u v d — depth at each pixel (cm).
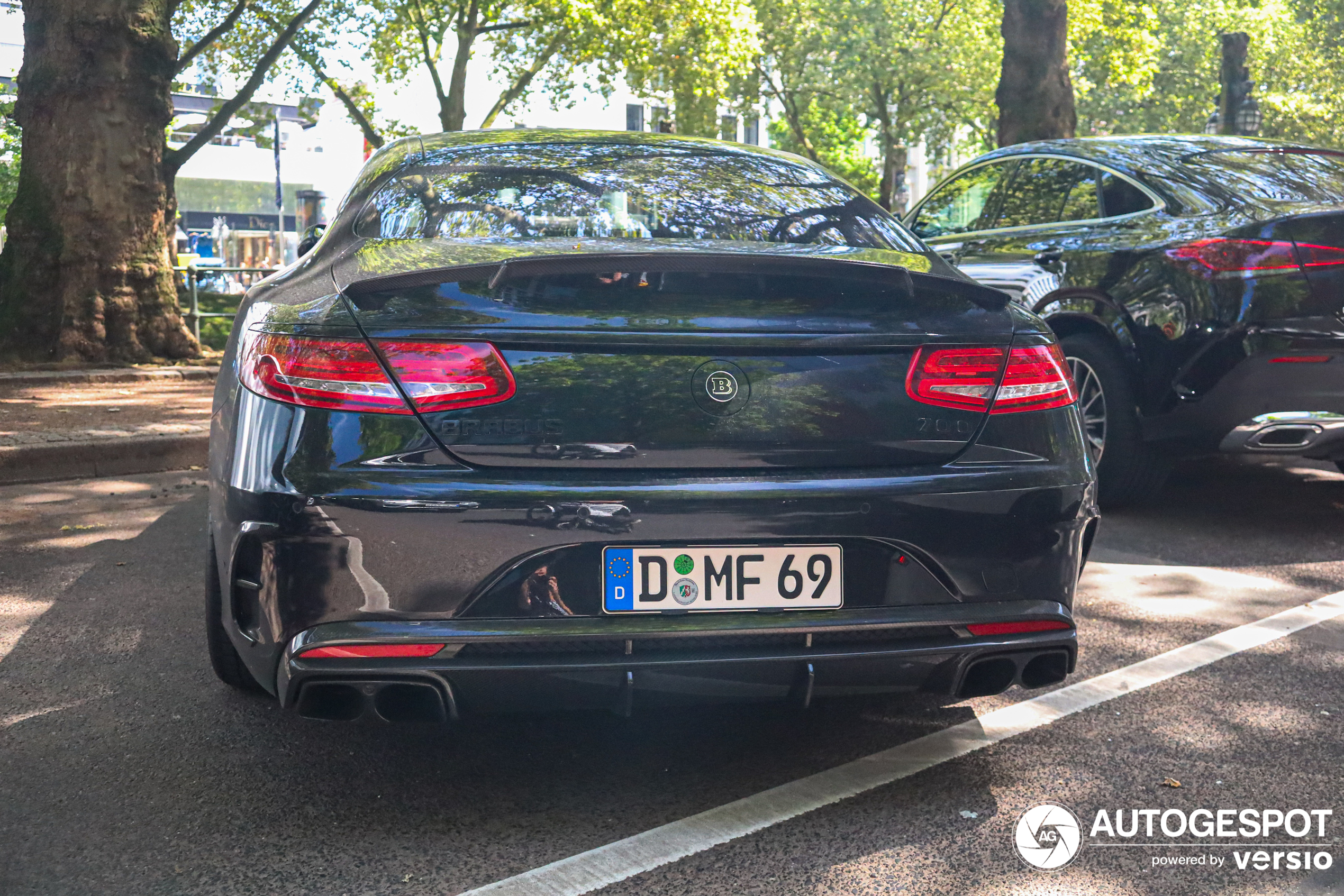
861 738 291
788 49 3319
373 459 228
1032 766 275
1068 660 259
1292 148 583
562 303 237
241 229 5081
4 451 627
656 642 231
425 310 234
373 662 225
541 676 226
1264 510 566
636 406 234
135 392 1006
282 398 234
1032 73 1402
